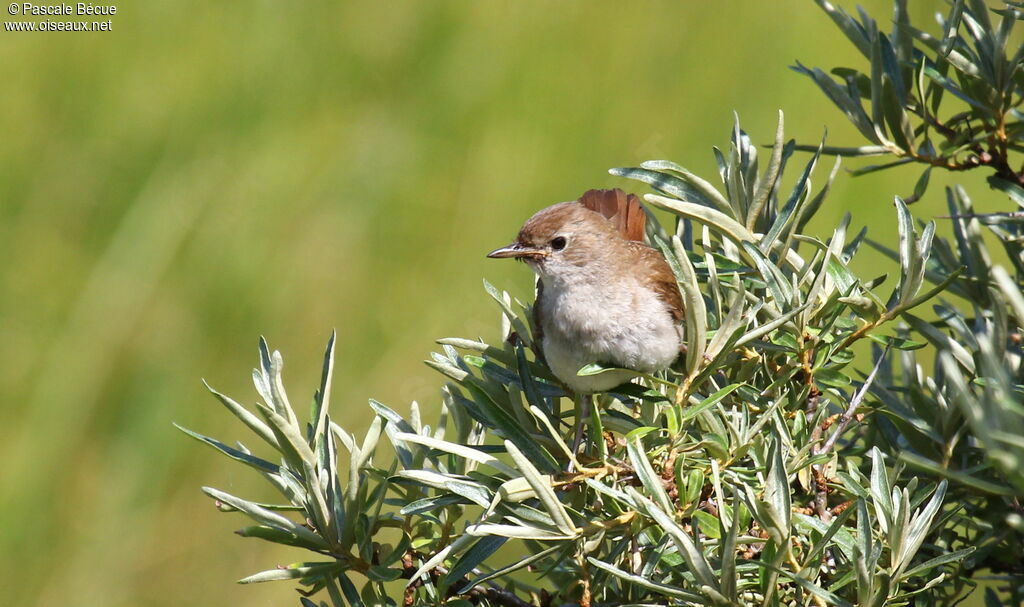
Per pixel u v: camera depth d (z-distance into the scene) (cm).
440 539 514
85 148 1335
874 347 608
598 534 454
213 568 1120
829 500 518
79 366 1212
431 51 1409
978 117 569
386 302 1252
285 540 489
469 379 520
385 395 1189
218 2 1423
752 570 457
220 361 1227
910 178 1200
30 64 1367
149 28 1405
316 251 1277
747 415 483
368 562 495
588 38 1401
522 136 1338
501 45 1401
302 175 1330
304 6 1427
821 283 498
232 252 1274
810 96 1320
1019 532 518
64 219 1298
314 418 507
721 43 1379
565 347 582
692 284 479
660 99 1352
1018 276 573
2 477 1151
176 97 1376
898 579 430
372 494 495
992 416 297
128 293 1254
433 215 1297
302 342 1233
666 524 411
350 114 1381
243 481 1151
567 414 579
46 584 1116
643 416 548
